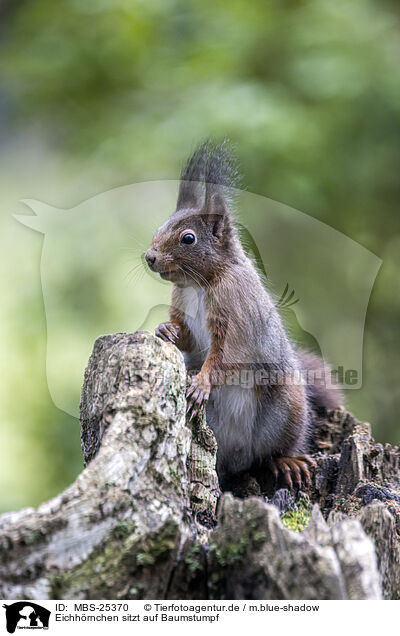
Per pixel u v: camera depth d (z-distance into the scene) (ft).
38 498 51.70
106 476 18.51
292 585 17.31
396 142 52.19
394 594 20.24
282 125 48.83
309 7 54.34
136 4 55.31
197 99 50.96
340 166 51.57
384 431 49.49
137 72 56.03
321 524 18.54
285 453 28.76
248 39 54.13
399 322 51.78
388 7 57.11
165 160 50.55
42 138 66.90
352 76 50.93
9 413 54.85
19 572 17.22
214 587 18.42
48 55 56.65
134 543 18.16
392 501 24.47
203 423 24.14
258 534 17.94
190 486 22.18
